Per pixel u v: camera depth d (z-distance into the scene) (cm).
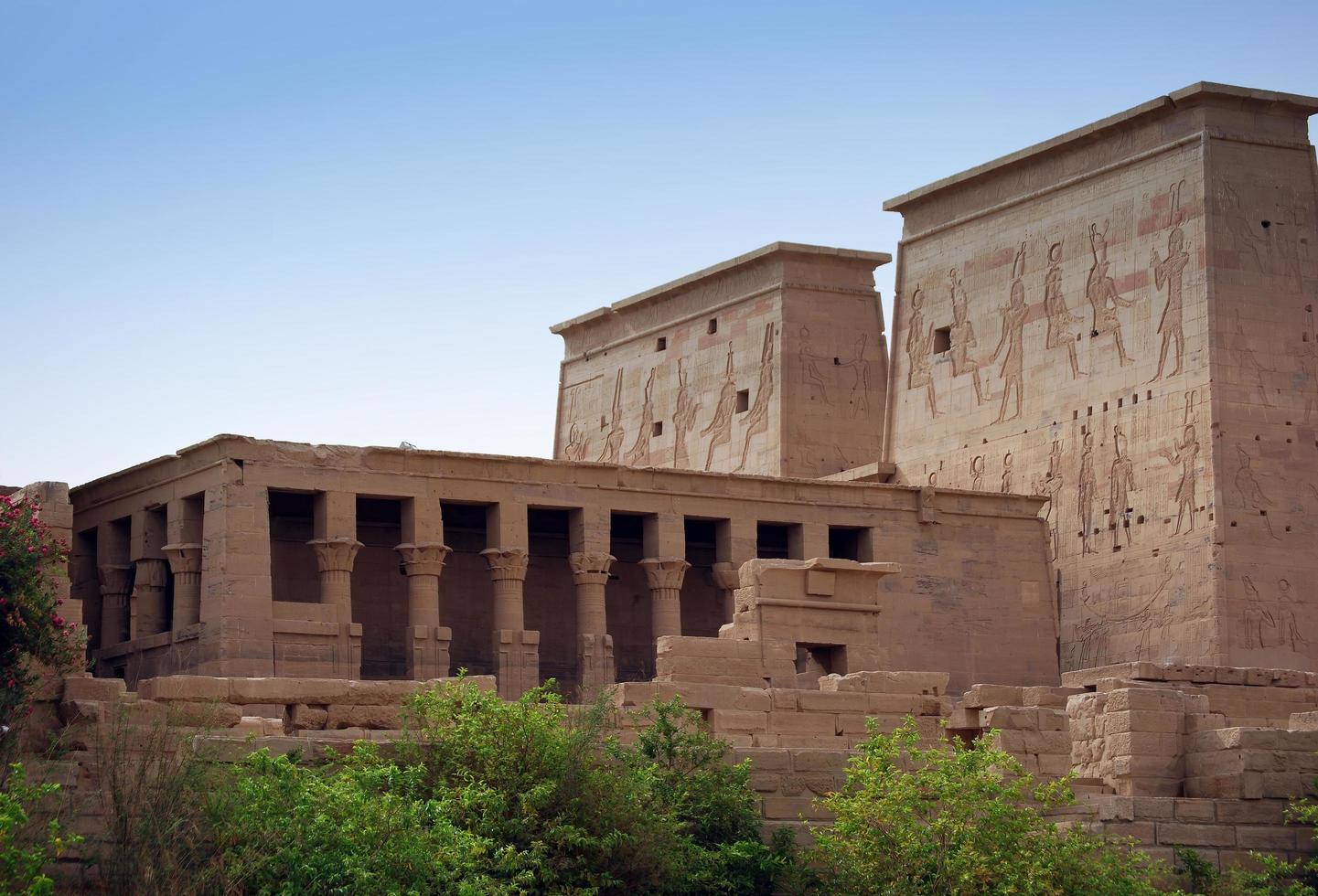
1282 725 4966
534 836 3462
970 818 3472
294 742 3575
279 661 5978
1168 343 6775
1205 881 3591
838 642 5425
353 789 3272
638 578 7231
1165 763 3981
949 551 6962
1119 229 7025
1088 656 6869
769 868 3616
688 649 5056
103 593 6562
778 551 7269
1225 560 6456
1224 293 6669
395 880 3158
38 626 3875
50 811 3234
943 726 4391
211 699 3922
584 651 6444
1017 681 6931
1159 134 6944
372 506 6819
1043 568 7056
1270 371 6675
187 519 6216
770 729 4606
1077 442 7031
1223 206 6744
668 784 3753
